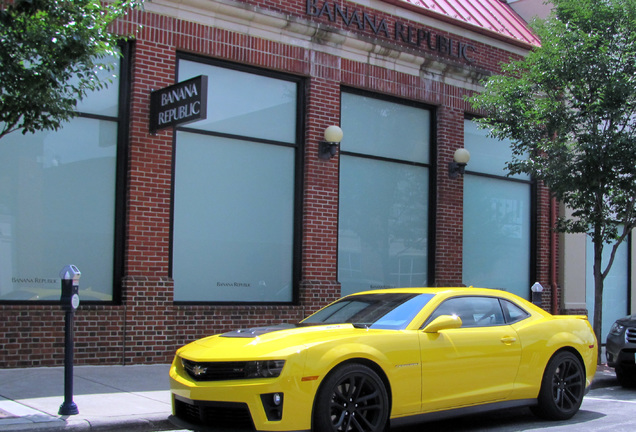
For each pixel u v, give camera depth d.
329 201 12.49
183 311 10.77
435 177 14.32
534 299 11.44
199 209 11.29
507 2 19.62
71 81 10.13
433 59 14.02
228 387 5.81
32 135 9.92
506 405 7.19
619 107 11.98
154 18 10.80
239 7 11.51
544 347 7.54
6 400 7.54
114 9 7.70
